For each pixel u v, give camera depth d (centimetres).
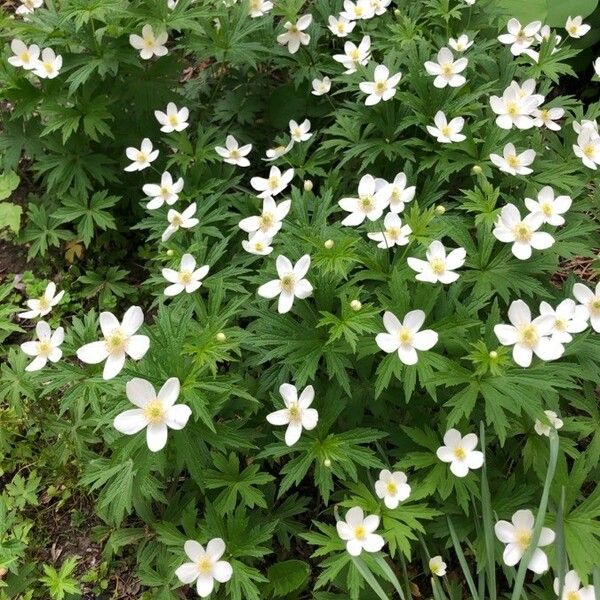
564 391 56
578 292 53
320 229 58
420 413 56
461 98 65
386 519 52
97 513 60
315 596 54
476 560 54
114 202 74
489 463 56
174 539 54
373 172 70
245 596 54
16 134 76
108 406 52
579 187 63
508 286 55
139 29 70
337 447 53
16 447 66
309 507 61
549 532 49
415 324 51
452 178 68
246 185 78
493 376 52
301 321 62
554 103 70
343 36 76
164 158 77
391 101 67
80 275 78
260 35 76
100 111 70
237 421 55
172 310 59
